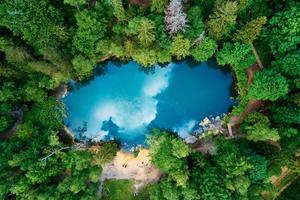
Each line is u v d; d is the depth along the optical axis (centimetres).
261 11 5919
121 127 6525
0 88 5981
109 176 6400
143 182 6375
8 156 5997
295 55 5644
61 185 5891
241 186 5525
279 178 6275
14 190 5784
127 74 6550
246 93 6256
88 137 6506
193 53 6100
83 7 6072
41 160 5897
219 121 6369
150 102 6531
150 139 6056
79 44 5947
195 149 6303
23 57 5606
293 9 5606
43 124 6350
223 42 6103
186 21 5681
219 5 5516
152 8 5816
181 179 5700
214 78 6450
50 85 6022
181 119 6475
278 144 6109
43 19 5791
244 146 6088
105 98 6575
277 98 5856
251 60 6094
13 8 5688
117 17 5894
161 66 6475
